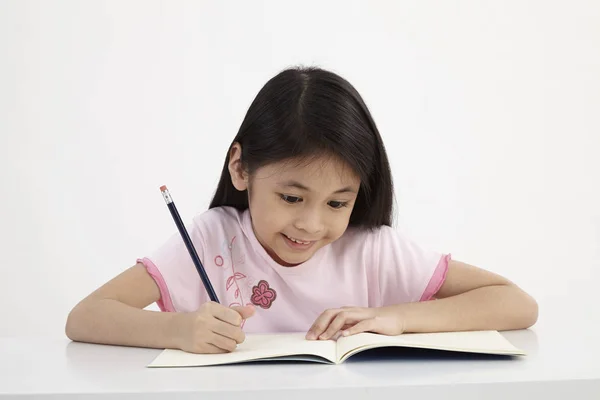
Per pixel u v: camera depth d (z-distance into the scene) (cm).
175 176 287
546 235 291
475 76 287
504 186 288
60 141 288
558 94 289
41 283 292
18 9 284
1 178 289
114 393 91
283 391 90
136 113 286
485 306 132
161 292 147
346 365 104
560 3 286
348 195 131
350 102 133
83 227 290
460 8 286
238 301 154
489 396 93
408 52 285
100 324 124
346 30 284
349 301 154
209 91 284
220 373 100
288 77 136
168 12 284
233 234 156
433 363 105
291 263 152
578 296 292
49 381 97
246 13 283
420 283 150
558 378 94
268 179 131
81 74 286
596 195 291
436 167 287
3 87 286
